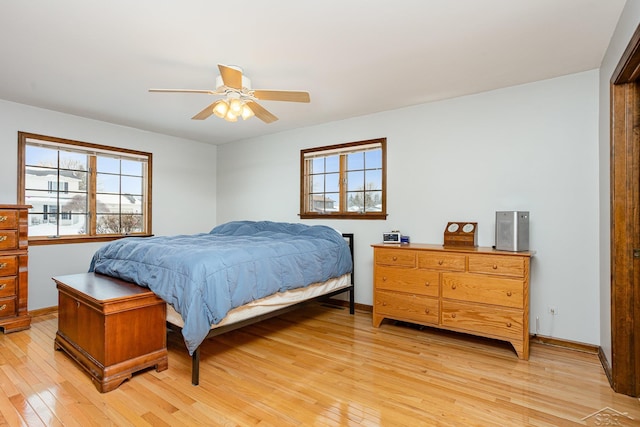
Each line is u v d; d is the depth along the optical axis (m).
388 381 2.30
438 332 3.29
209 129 4.79
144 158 4.83
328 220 4.44
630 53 1.78
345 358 2.68
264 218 5.15
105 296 2.26
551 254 2.97
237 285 2.46
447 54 2.54
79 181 4.26
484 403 2.03
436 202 3.61
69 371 2.42
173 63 2.67
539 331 3.02
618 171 2.16
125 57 2.56
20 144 3.70
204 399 2.07
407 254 3.24
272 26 2.15
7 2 1.88
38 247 3.83
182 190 5.31
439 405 2.01
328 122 4.43
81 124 4.17
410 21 2.10
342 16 2.04
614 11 2.00
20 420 1.85
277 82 3.07
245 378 2.34
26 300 3.35
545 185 3.01
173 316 2.51
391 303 3.34
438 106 3.60
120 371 2.22
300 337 3.16
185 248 2.70
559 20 2.09
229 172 5.62
